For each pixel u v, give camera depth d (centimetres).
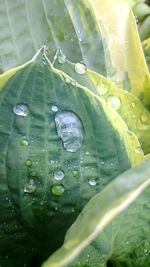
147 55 31
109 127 21
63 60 24
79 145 21
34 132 21
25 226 22
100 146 21
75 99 21
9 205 21
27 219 22
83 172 21
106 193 17
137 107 25
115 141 21
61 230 22
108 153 21
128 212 18
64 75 21
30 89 20
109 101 25
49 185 21
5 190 21
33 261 23
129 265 20
